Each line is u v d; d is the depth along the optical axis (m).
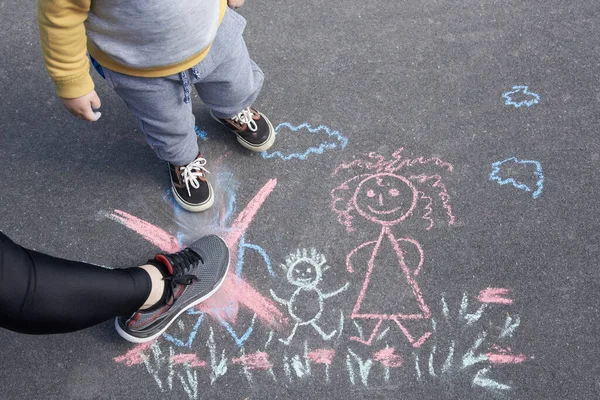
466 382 2.19
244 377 2.23
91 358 2.29
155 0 1.71
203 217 2.55
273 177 2.62
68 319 1.71
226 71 2.21
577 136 2.65
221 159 2.67
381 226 2.49
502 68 2.84
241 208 2.56
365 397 2.18
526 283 2.35
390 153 2.64
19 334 2.32
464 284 2.36
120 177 2.64
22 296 1.59
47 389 2.24
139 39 1.81
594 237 2.43
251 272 2.42
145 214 2.57
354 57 2.89
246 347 2.28
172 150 2.34
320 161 2.64
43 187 2.63
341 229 2.49
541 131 2.67
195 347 2.29
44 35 1.71
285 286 2.39
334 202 2.55
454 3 3.02
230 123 2.55
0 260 1.56
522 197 2.52
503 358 2.22
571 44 2.89
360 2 3.04
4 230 2.54
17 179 2.65
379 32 2.96
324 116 2.75
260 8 3.04
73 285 1.71
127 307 1.92
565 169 2.58
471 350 2.24
